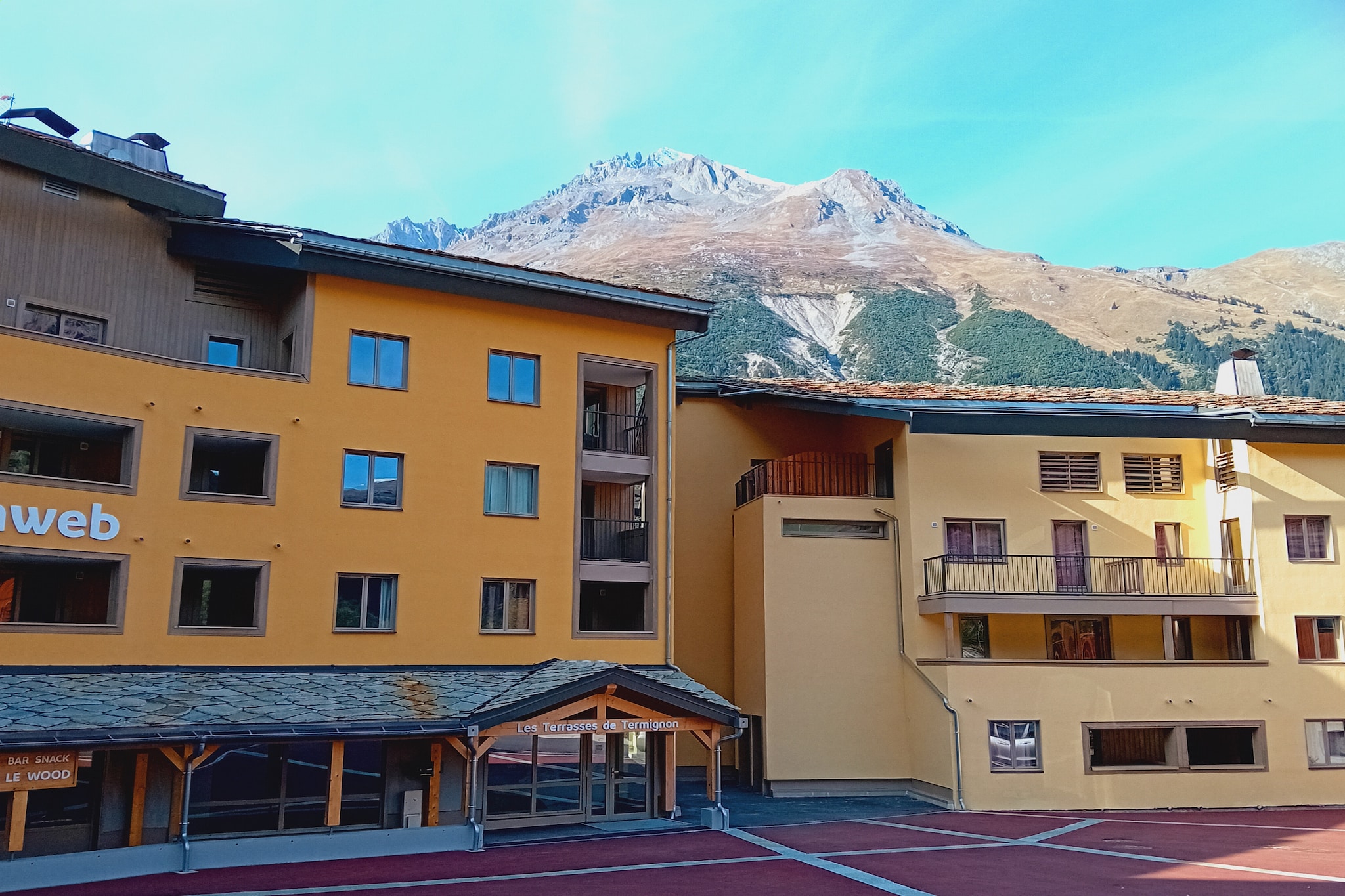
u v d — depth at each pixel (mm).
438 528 23031
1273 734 26625
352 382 22656
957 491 28359
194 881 15984
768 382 31734
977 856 18656
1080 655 28312
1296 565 27562
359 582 22219
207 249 22359
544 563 24062
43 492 19000
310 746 20203
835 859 18328
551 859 18219
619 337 25969
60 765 15977
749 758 29062
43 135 20281
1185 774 26109
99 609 20797
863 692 27953
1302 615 27391
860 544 28703
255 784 19516
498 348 24359
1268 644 27062
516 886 15656
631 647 24750
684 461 31359
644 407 26578
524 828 21953
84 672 19047
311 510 21797
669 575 25578
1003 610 26547
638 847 19641
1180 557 28734
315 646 21422
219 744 17500
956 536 28375
